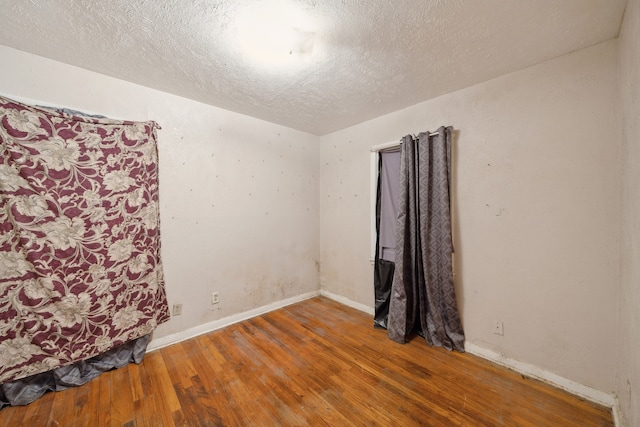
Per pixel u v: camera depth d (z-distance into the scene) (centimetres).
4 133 148
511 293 185
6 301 149
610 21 134
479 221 200
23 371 152
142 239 198
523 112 178
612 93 148
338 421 142
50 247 160
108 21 134
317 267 338
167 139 217
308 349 212
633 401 117
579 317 159
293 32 141
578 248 160
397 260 229
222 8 125
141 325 197
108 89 190
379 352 207
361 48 156
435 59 167
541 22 134
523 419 142
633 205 119
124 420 142
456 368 186
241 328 248
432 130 226
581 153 158
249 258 271
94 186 177
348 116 269
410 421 141
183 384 171
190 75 189
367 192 284
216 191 246
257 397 159
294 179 312
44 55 165
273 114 264
